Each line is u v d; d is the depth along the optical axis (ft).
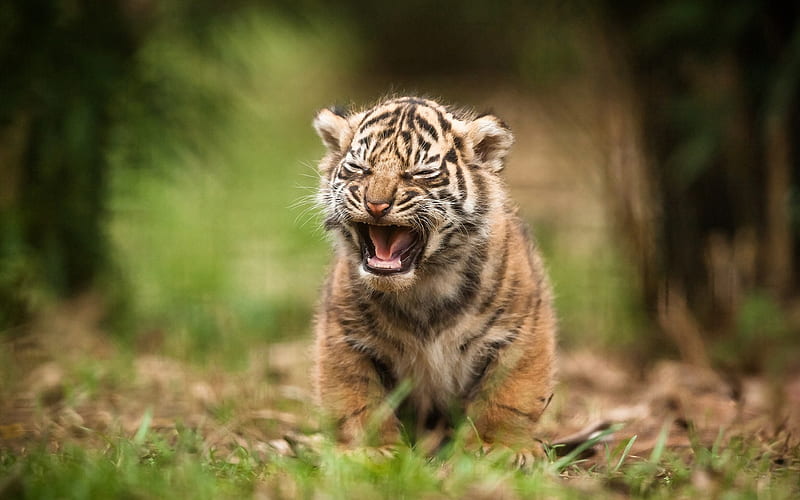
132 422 31.42
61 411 31.91
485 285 28.25
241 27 50.88
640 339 45.06
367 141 28.07
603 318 47.91
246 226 63.77
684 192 45.88
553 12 51.39
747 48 45.60
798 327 43.09
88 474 22.45
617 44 46.83
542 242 56.13
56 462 24.06
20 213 43.21
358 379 28.58
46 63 43.55
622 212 46.14
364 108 31.94
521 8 55.31
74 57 43.83
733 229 46.14
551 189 76.79
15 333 39.75
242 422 30.99
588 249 58.29
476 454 26.53
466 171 28.66
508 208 30.22
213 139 50.03
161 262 53.47
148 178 50.44
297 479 23.03
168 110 47.57
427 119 28.50
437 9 121.80
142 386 36.22
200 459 25.75
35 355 38.60
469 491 22.53
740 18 43.11
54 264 44.27
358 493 21.99
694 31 44.70
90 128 43.21
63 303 45.34
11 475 22.56
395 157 27.68
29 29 43.75
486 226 28.50
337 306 28.66
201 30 48.80
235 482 23.38
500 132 29.48
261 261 59.57
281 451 28.02
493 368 28.55
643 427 31.96
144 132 46.68
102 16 45.01
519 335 28.63
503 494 22.49
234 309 48.16
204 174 52.70
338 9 67.87
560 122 74.33
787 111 45.60
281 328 48.39
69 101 43.32
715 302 45.14
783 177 44.04
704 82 45.93
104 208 46.68
